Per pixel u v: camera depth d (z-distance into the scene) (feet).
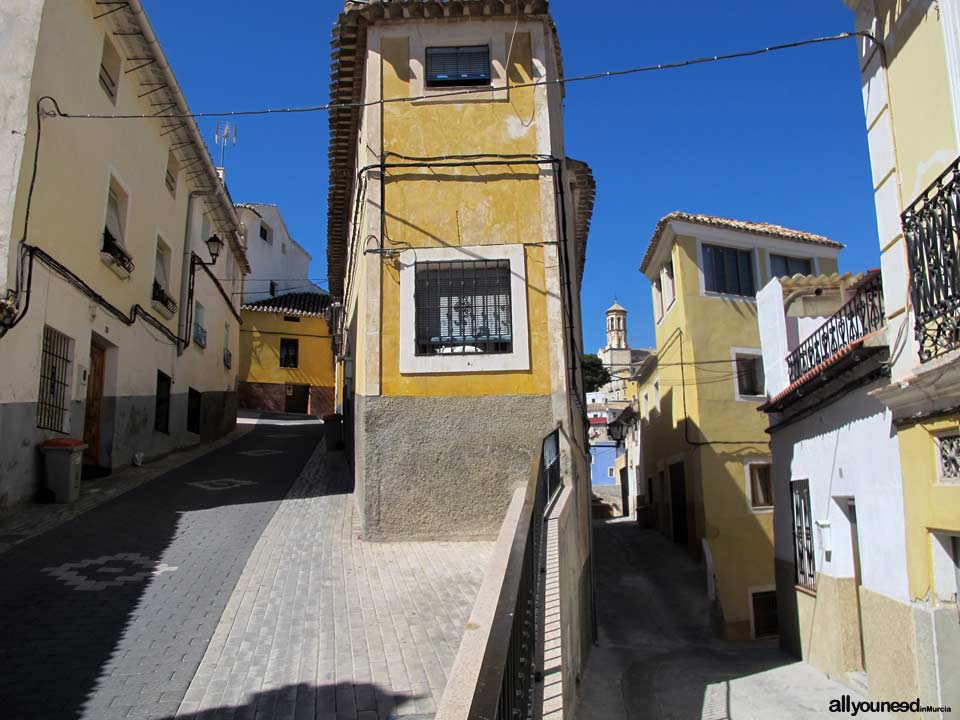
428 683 16.80
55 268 34.88
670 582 57.47
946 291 19.98
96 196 40.24
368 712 15.38
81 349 38.52
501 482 31.81
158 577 24.57
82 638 19.07
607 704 26.61
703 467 58.70
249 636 19.66
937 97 21.34
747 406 61.16
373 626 20.65
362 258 35.68
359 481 34.68
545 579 19.36
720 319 62.44
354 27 36.06
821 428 31.40
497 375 32.83
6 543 27.30
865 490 26.35
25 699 15.56
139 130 47.37
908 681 22.77
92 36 39.29
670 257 66.08
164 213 53.52
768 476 60.29
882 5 24.21
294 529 32.27
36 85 33.12
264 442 66.28
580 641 28.50
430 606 22.52
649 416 79.05
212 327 69.46
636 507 86.07
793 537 35.81
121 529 30.50
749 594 56.29
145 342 49.34
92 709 15.25
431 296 33.78
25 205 32.22
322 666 17.75
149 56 44.55
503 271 34.01
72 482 34.60
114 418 43.98
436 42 36.06
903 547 23.36
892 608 23.88
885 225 24.02
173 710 15.35
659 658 37.32
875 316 26.16
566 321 34.60
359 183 37.63
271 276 123.44
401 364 32.81
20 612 20.75
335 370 109.40
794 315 36.17
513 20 36.14
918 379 20.99
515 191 34.55
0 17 33.35
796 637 35.19
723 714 25.66
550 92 36.29
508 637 10.59
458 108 35.27
